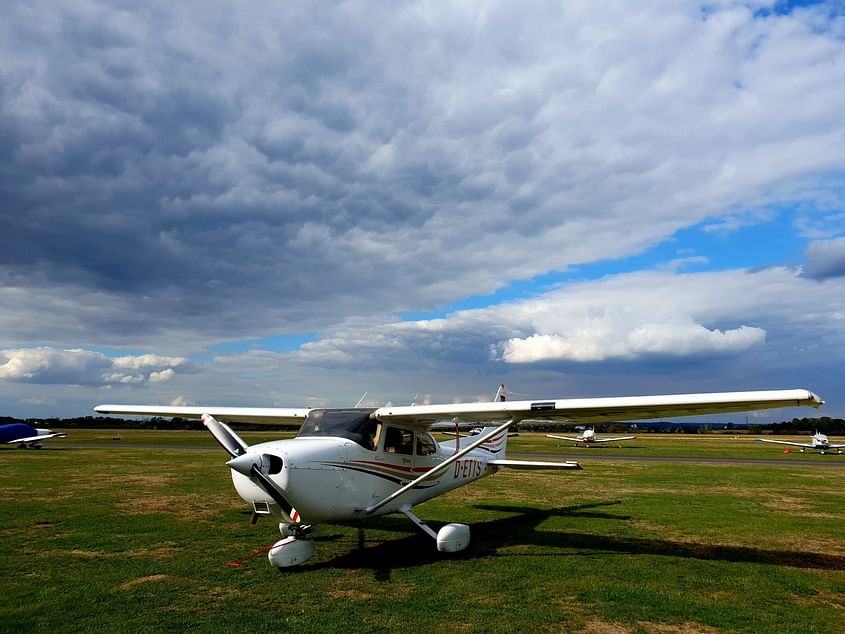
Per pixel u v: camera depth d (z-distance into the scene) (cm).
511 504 1049
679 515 933
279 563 566
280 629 415
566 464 954
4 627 414
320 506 599
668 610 467
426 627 422
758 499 1127
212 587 520
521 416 679
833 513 962
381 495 684
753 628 431
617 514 942
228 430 650
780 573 584
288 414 884
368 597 493
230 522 834
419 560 629
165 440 3947
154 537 731
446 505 1038
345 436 662
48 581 534
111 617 437
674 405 583
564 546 704
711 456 2711
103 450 2666
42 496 1098
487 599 491
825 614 463
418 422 741
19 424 2819
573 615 453
